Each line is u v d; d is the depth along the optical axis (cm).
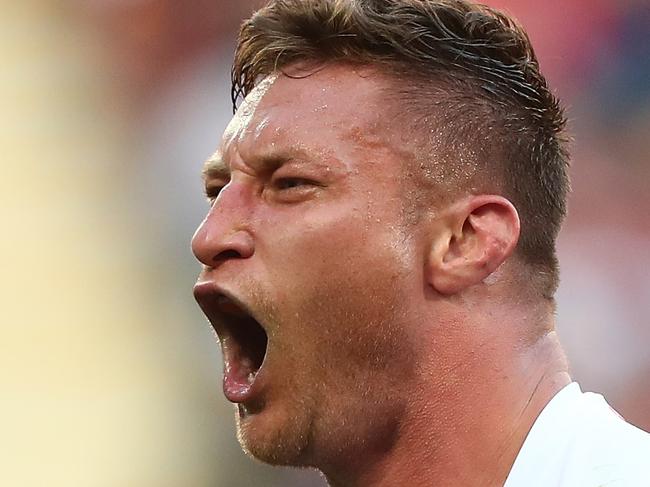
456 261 518
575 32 1789
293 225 509
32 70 1830
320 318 506
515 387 518
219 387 1567
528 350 525
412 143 520
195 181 1758
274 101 533
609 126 1758
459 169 525
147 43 1839
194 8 1836
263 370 512
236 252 516
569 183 580
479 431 512
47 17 1855
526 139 547
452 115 530
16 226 1717
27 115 1802
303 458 519
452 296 518
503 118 542
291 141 515
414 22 538
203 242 517
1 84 1809
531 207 543
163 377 1605
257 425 515
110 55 1841
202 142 1773
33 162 1772
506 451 511
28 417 1589
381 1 541
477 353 516
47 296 1677
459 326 516
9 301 1666
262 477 1474
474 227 522
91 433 1581
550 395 523
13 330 1644
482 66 546
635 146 1742
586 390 1595
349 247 505
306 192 512
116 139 1802
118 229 1738
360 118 519
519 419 515
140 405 1592
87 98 1822
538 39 1786
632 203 1703
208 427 1551
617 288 1647
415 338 512
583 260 1662
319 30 537
